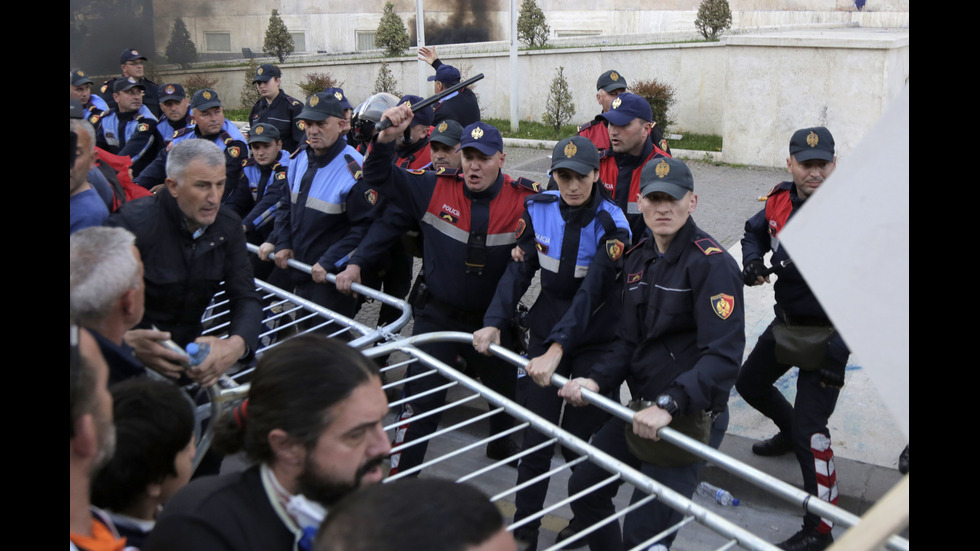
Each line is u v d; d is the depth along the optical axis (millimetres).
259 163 5848
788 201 3891
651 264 3107
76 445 1480
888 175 1243
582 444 2564
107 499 1852
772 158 10469
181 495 1668
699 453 2512
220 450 1813
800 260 1277
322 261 4598
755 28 14594
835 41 9688
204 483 1690
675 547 3814
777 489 2270
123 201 3625
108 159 3891
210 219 3033
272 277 5359
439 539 1001
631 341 3207
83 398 1473
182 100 7871
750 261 3936
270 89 8023
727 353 2807
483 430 4934
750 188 9406
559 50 13719
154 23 18328
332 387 1576
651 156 4777
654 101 11562
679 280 2965
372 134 4066
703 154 11039
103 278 2051
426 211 4051
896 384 1219
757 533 3910
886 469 4121
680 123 12922
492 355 3762
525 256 3771
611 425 3223
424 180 4059
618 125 4656
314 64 16375
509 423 4406
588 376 3252
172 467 1906
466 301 4031
